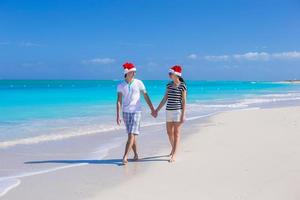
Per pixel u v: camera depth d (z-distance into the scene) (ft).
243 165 24.86
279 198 18.30
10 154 29.81
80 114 59.77
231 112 61.87
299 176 21.86
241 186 20.36
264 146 31.35
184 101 27.02
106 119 53.16
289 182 20.75
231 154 28.45
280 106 82.23
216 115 57.93
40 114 59.16
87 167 25.54
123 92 26.35
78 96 115.55
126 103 26.27
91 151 31.30
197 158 27.40
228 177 22.15
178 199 18.65
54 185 21.27
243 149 30.27
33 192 20.03
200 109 72.43
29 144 34.24
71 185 21.26
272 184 20.51
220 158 27.17
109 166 25.75
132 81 26.37
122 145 34.04
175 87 27.07
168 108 27.25
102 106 75.61
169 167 24.99
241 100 104.88
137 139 36.65
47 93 137.08
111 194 19.60
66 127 44.88
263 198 18.38
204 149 30.71
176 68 26.78
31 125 46.24
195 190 19.97
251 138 35.73
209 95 137.59
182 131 41.01
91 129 43.39
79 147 32.99
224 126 45.24
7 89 181.57
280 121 49.49
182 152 29.73
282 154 27.96
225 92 169.89
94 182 21.80
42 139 36.65
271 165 24.64
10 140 35.78
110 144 34.53
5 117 54.54
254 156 27.48
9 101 88.48
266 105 85.76
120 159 28.02
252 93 160.35
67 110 66.44
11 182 21.86
